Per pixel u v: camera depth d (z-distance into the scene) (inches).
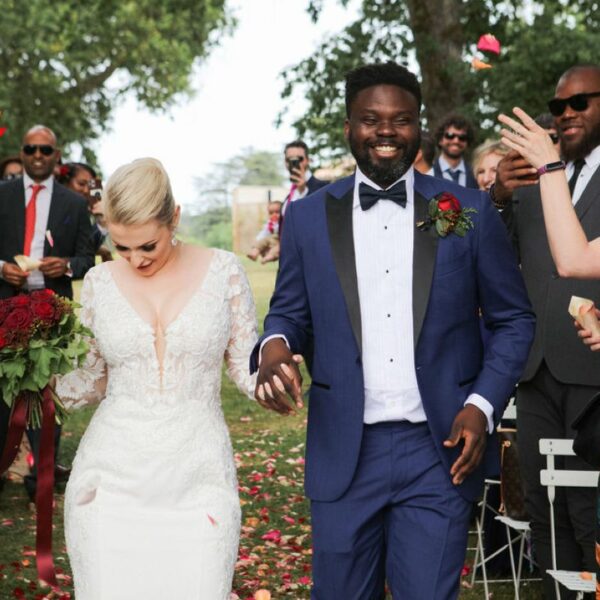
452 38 676.7
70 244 317.4
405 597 148.7
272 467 361.1
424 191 156.0
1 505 317.4
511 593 241.0
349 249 152.9
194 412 151.6
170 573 147.9
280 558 265.4
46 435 160.4
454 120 331.9
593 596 200.1
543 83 673.6
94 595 147.8
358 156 154.0
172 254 155.7
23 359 151.9
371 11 746.2
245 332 156.6
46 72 1217.4
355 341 150.9
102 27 1254.3
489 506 242.4
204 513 149.2
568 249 155.1
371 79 153.6
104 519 148.6
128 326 150.9
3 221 315.3
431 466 150.2
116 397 152.8
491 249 153.3
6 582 245.6
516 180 201.2
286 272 157.4
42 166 314.5
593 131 203.9
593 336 168.6
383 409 151.2
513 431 228.4
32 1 1148.5
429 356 149.9
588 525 199.0
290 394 143.8
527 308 155.2
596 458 147.5
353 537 150.6
